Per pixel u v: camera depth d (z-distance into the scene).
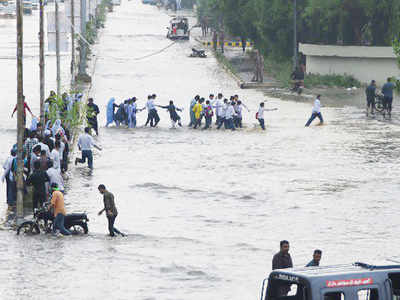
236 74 137.38
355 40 133.62
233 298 32.47
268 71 149.50
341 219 48.97
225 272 36.81
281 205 52.84
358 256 39.81
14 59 154.88
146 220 48.53
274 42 143.88
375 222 48.19
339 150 75.38
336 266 26.50
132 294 33.00
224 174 63.56
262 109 89.44
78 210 50.50
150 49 180.12
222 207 52.31
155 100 111.00
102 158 70.75
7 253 39.97
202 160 70.00
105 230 46.06
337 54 131.75
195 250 41.25
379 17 128.88
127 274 36.22
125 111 90.62
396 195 56.09
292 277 25.22
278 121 96.56
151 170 65.12
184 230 46.00
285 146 77.94
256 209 51.75
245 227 46.84
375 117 99.62
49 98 74.38
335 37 137.38
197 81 132.88
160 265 37.91
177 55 169.88
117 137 83.19
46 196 49.94
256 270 37.25
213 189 57.88
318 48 133.62
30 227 44.91
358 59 132.25
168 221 48.28
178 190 57.50
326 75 132.50
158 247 41.81
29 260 38.50
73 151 73.88
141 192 56.81
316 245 42.47
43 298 32.19
